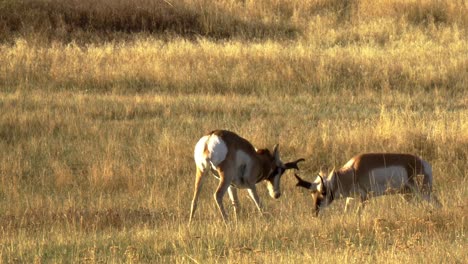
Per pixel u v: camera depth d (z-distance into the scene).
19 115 66.88
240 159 45.25
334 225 40.78
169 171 56.44
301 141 60.56
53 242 39.66
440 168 55.84
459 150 58.66
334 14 112.44
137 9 106.75
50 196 51.47
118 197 51.34
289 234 39.75
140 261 36.28
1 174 55.88
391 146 58.75
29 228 43.38
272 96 78.31
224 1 113.88
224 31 106.81
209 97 76.94
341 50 92.44
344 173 45.41
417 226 39.78
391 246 36.19
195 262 34.59
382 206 44.06
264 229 40.44
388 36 103.44
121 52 90.06
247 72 83.12
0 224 44.03
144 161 58.06
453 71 83.81
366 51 91.31
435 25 109.31
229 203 50.00
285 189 53.50
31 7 105.62
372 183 45.28
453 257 33.75
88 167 57.31
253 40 102.06
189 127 66.44
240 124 67.00
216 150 44.47
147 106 72.62
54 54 87.81
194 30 106.56
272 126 66.19
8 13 102.69
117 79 82.31
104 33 103.00
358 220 40.94
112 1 108.62
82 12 105.69
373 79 81.88
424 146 58.97
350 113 71.31
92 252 36.78
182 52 89.44
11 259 36.34
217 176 45.44
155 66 84.44
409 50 93.88
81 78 82.31
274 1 115.50
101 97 76.50
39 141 62.38
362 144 58.88
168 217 45.94
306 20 111.12
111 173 54.69
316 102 75.81
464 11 111.94
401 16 110.62
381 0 114.12
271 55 87.81
